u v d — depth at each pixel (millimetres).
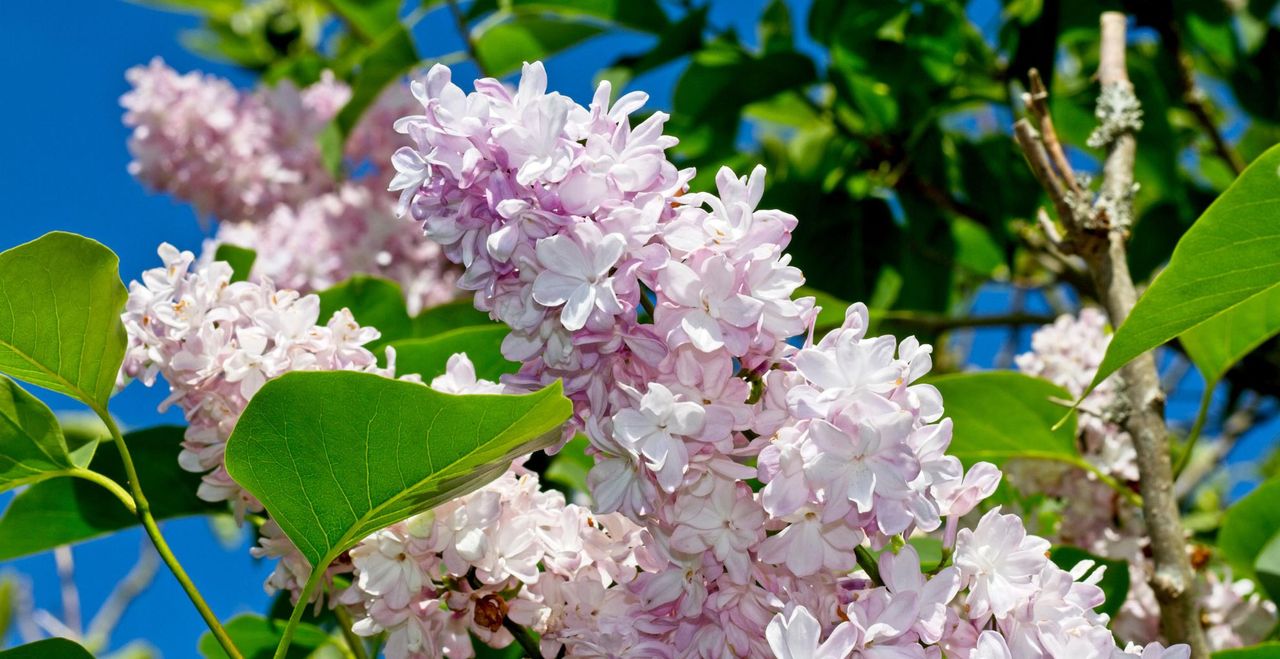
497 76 1199
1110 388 787
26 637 1284
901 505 559
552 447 604
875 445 555
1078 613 578
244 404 642
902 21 1096
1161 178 1051
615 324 573
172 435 779
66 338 628
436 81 582
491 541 619
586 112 583
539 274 570
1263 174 579
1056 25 934
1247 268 592
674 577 598
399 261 1145
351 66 1384
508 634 650
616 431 567
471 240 582
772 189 1116
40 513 773
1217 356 738
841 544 575
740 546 581
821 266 1114
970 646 574
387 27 1276
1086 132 1107
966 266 1291
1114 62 737
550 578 627
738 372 587
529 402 571
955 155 1166
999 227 1079
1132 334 605
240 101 1272
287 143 1251
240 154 1235
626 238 568
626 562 625
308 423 584
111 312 629
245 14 1700
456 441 585
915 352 580
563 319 563
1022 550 576
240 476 594
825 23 1088
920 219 1137
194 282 645
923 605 568
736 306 563
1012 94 1074
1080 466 793
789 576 591
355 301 844
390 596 618
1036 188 1125
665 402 564
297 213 1244
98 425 1045
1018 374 770
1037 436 790
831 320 923
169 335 641
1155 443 696
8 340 624
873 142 1098
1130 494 787
